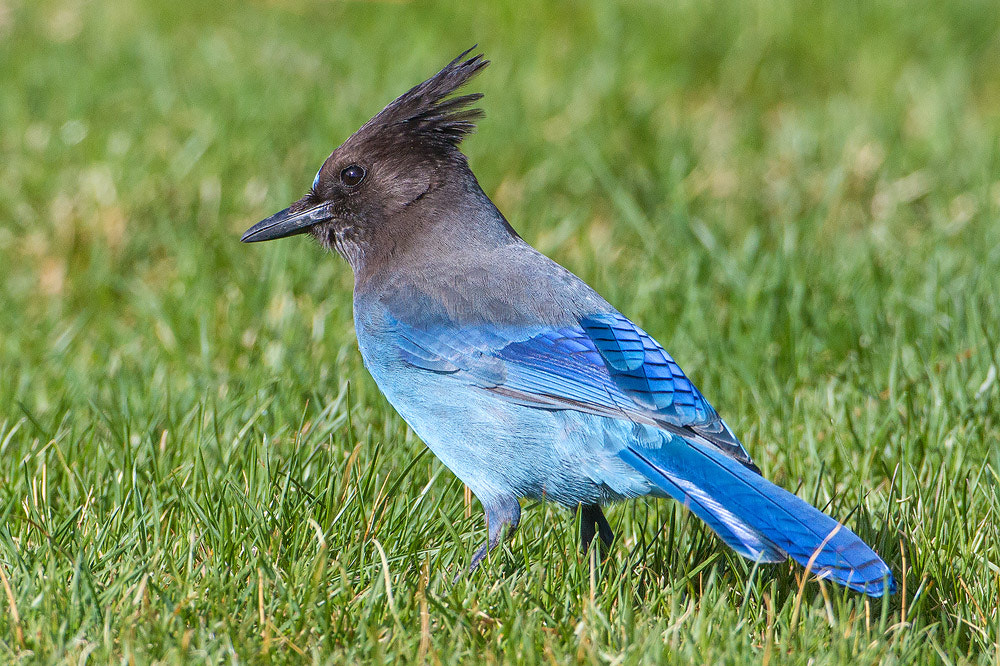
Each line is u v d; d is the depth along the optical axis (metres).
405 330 10.46
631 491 9.54
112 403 12.62
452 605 8.59
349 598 8.83
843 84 22.73
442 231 11.05
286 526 9.74
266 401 11.98
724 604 8.77
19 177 18.03
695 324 14.20
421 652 8.07
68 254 16.73
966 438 11.47
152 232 17.06
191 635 8.23
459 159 11.27
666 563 9.98
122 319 15.88
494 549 9.88
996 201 17.73
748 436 11.94
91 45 23.81
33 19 25.39
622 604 8.80
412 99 11.19
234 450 11.23
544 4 24.73
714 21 23.98
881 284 14.91
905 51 23.55
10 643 8.05
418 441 11.77
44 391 13.35
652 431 9.46
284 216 11.50
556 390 9.80
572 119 20.28
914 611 9.05
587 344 9.88
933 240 16.31
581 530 10.30
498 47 23.64
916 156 19.44
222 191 17.52
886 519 10.05
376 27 24.83
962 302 14.05
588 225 17.84
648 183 18.19
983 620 8.80
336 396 12.59
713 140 20.12
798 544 8.53
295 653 8.16
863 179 18.47
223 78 21.66
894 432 11.65
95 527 9.57
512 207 17.83
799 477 11.19
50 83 21.62
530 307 10.26
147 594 8.70
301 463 10.79
